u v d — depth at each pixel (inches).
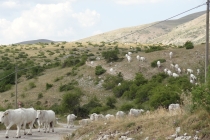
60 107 2336.4
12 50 5969.5
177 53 3061.0
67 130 1120.8
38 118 989.2
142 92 2171.5
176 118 512.7
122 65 3036.4
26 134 925.2
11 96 2994.6
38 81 3262.8
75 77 3078.2
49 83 3117.6
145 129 526.9
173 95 1449.3
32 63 4436.5
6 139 800.3
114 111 2140.7
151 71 2815.0
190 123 482.3
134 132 536.4
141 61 3021.7
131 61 3078.2
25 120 893.8
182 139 451.8
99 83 2854.3
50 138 829.2
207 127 458.0
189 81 2324.1
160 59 2965.1
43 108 2524.6
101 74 2987.2
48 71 3639.3
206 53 726.5
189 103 538.9
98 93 2699.3
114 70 2970.0
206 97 484.1
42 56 5260.8
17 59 5039.4
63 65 3651.6
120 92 2559.1
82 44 6707.7
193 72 2669.8
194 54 2955.2
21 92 3051.2
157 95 1477.6
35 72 3622.0
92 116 1283.2
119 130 567.8
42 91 2972.4
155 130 503.2
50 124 1071.6
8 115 818.2
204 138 441.4
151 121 544.1
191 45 3164.4
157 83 2381.9
